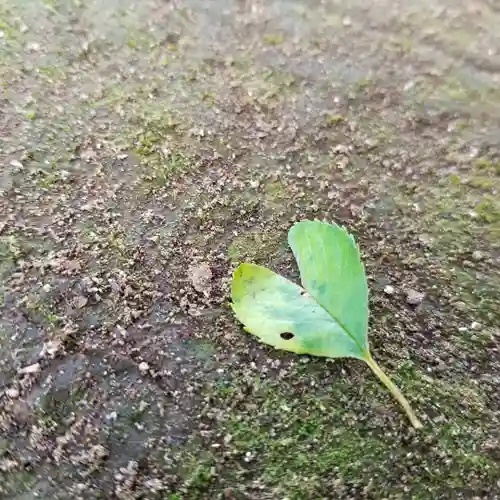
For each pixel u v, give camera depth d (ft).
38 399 0.24
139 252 0.29
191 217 0.30
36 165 0.32
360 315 0.24
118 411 0.24
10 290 0.27
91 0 0.41
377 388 0.25
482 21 0.41
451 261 0.29
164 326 0.26
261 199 0.31
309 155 0.33
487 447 0.24
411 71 0.38
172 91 0.36
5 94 0.35
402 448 0.23
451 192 0.32
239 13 0.40
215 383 0.25
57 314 0.27
